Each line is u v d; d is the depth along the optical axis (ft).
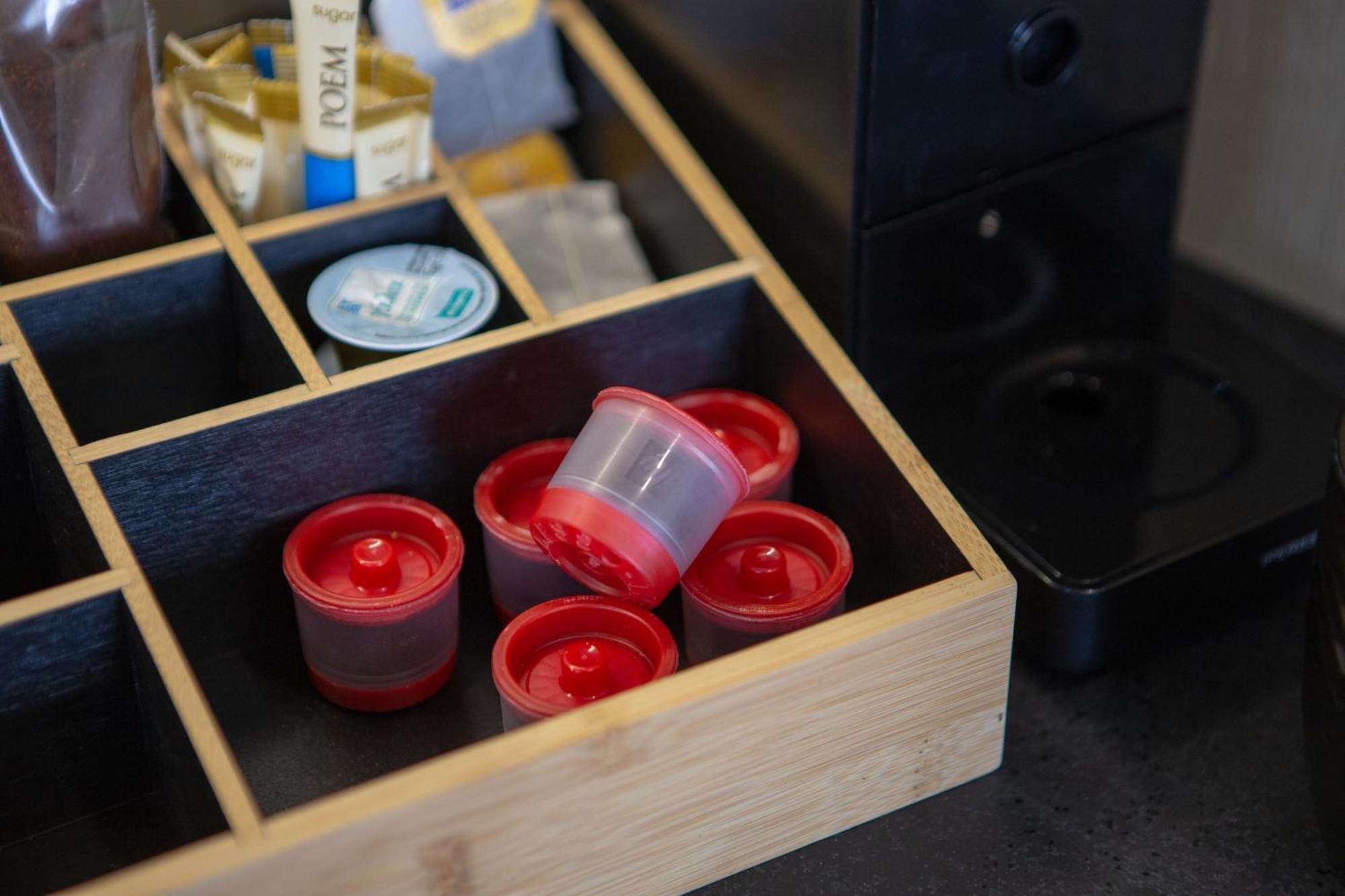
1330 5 2.85
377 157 2.64
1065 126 2.68
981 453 2.70
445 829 1.88
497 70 3.04
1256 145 3.14
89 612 2.05
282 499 2.42
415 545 2.43
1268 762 2.39
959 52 2.47
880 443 2.33
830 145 2.56
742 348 2.69
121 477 2.24
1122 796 2.34
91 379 2.59
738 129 2.83
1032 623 2.48
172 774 2.15
